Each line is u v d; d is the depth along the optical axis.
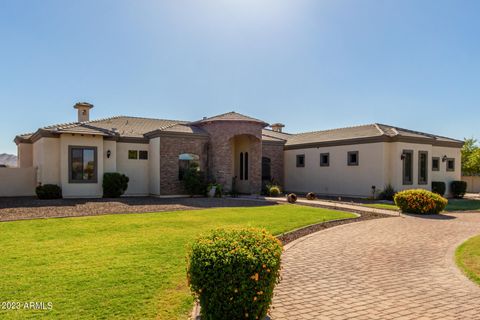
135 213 14.47
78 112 27.56
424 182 24.56
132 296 5.26
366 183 23.86
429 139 24.59
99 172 21.34
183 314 4.70
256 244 4.50
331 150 26.42
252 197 23.39
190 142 24.08
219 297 4.17
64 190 20.34
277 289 5.93
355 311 5.01
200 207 17.03
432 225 12.78
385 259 7.98
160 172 22.83
